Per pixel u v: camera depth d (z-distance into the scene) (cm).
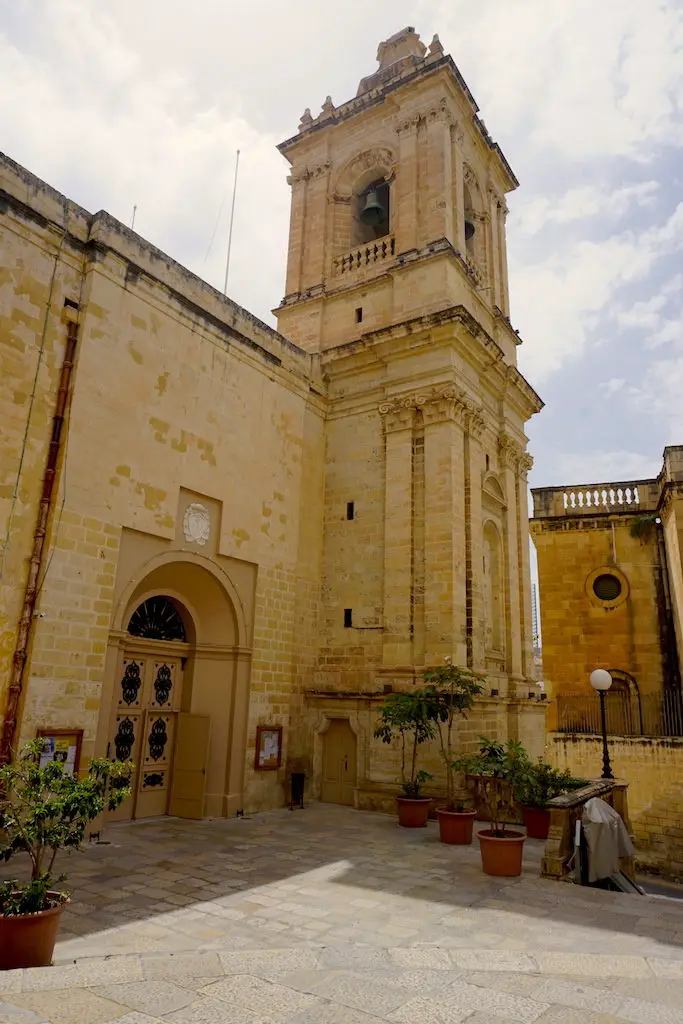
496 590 1841
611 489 2614
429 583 1561
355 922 726
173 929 694
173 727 1407
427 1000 484
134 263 1300
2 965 539
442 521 1580
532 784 1090
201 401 1430
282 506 1639
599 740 2141
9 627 1032
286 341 1739
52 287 1170
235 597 1470
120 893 816
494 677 1670
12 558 1050
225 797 1370
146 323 1319
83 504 1145
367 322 1884
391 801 1452
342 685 1638
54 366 1155
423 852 1079
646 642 2392
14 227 1123
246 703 1459
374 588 1673
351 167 2127
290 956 570
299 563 1705
